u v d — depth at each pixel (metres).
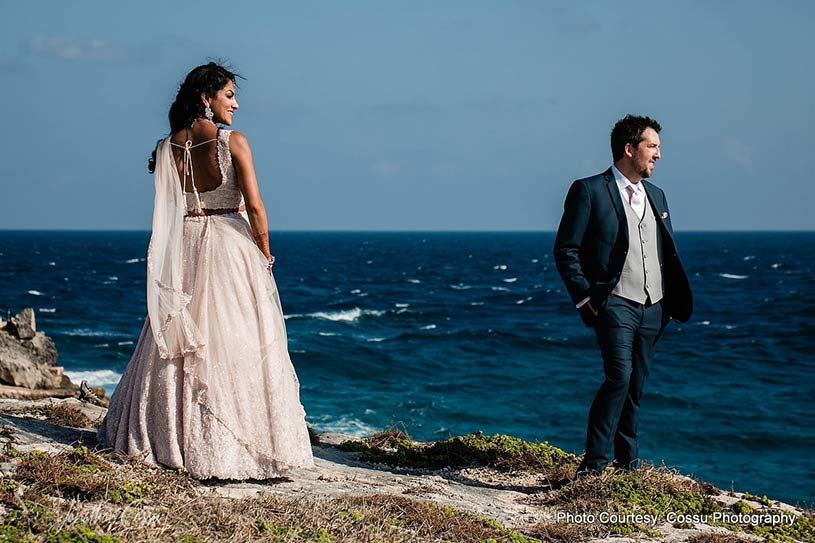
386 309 48.84
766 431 18.70
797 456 16.83
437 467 6.98
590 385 24.42
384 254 147.62
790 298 56.59
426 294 62.03
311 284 71.25
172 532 4.12
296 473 5.95
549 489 6.31
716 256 132.50
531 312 48.31
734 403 21.66
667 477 6.20
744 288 67.19
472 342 34.09
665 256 6.23
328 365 26.88
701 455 16.88
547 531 5.14
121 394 5.41
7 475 4.50
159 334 5.19
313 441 7.60
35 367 9.82
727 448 17.41
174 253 5.27
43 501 4.20
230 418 5.22
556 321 43.19
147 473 4.95
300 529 4.40
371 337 35.19
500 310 49.31
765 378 25.92
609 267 6.05
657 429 18.78
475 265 111.75
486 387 23.92
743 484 14.88
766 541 5.26
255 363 5.30
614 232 6.04
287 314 44.09
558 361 29.59
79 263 97.00
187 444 5.15
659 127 6.12
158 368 5.25
